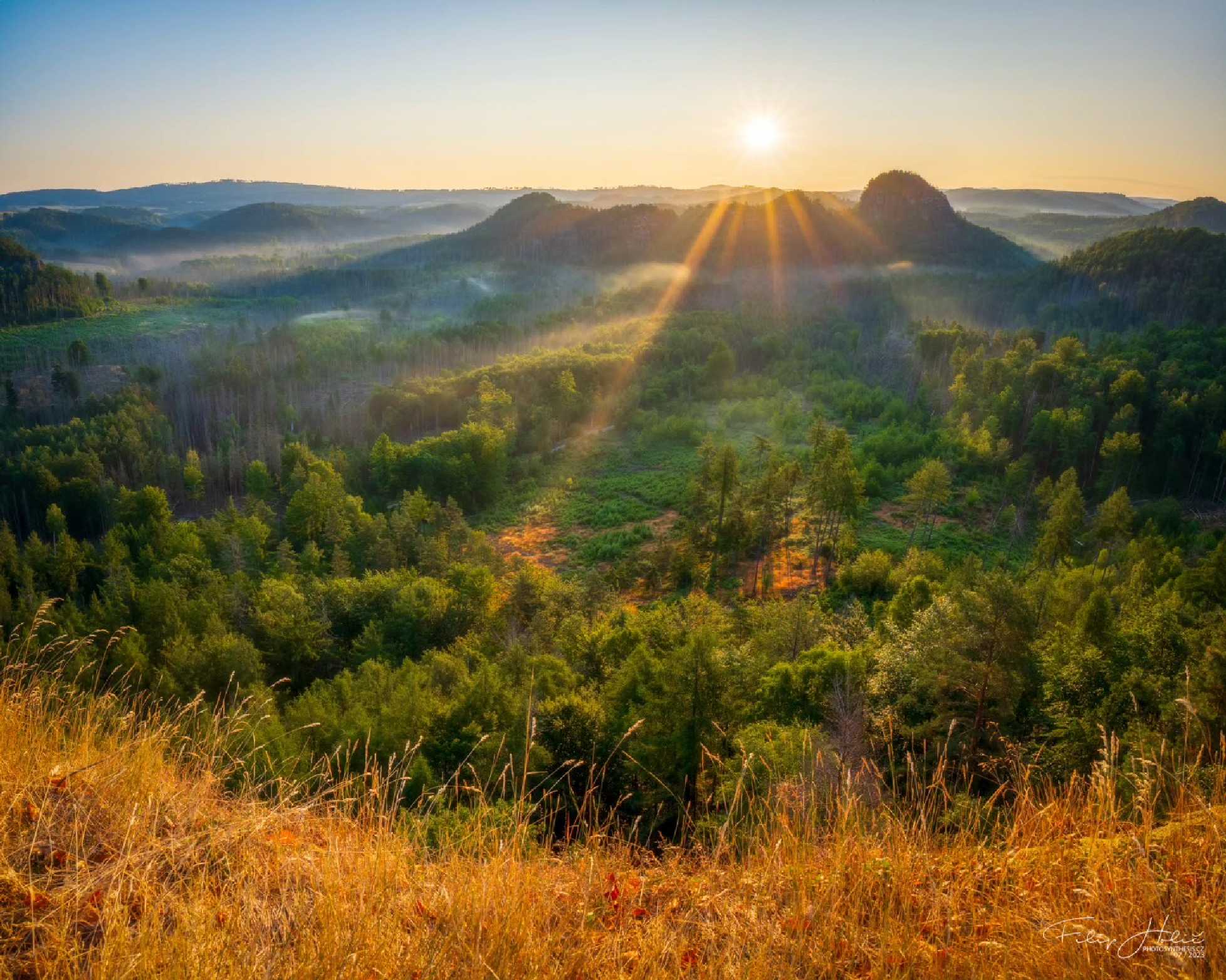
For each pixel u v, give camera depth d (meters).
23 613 30.80
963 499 66.06
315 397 132.88
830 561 54.09
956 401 87.44
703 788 8.37
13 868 3.79
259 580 50.00
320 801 5.18
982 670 17.00
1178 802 4.58
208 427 111.62
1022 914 3.95
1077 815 4.79
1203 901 3.61
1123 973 3.40
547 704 18.95
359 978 3.40
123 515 64.81
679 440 92.81
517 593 45.12
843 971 3.75
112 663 25.92
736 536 56.31
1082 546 53.53
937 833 5.00
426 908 4.07
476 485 78.94
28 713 5.09
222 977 3.29
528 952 3.69
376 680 26.25
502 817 5.19
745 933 4.02
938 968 3.68
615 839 5.35
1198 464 74.62
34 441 98.25
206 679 25.95
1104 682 18.11
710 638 19.30
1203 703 11.07
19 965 3.31
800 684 23.41
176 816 4.60
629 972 3.83
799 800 5.34
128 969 3.18
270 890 4.16
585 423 102.88
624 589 54.47
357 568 55.91
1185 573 32.03
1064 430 71.94
